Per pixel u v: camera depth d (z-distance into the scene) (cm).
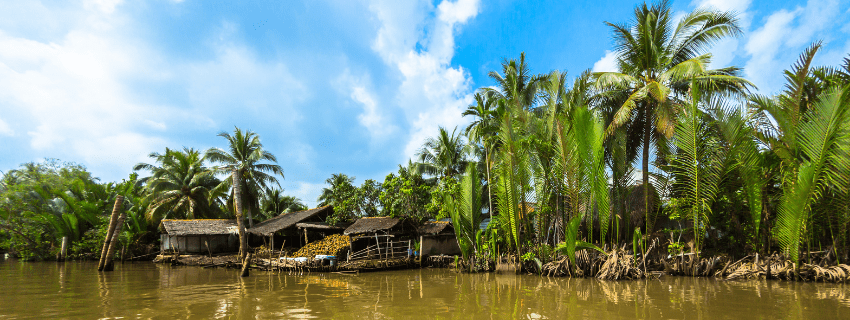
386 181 2506
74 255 2977
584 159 1410
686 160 1364
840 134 1106
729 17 1612
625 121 1623
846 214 1198
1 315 902
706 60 1598
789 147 1273
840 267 1170
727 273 1336
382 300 1053
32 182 3541
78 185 3412
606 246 1459
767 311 834
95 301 1078
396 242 2228
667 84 1714
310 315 874
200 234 2827
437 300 1038
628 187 1595
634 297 1012
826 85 1345
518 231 1580
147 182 3669
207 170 3341
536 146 1597
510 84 2250
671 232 1520
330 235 2695
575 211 1483
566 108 1642
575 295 1061
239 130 3397
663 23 1753
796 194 1147
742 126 1318
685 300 963
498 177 1728
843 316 782
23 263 2670
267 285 1402
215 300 1077
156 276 1764
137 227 3294
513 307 927
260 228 2877
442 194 2152
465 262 1770
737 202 1469
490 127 2094
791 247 1205
